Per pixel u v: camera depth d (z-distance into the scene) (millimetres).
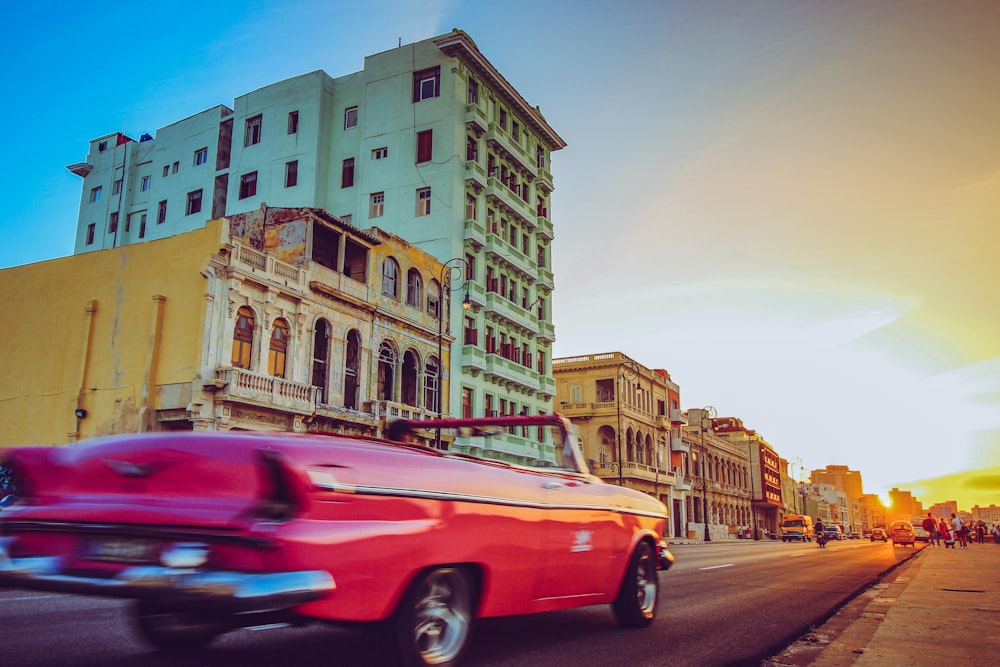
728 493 78250
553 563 5004
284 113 41375
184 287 22797
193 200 44406
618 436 51719
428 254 33438
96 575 3320
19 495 3830
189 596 3059
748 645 5918
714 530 67750
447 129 37781
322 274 26391
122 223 46812
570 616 7023
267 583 3078
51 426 23672
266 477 3273
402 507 3746
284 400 23484
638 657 5219
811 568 16594
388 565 3604
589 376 54312
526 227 44469
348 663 4480
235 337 22891
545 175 46688
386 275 30297
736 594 9922
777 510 100938
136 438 3666
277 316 24281
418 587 3824
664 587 10555
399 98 39375
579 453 6113
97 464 3611
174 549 3209
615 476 50719
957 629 6520
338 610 3371
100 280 24297
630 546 6195
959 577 13234
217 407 21719
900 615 7543
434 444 5066
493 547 4355
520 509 4656
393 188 38281
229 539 3133
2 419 24656
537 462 5668
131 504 3428
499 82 41156
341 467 3486
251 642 5141
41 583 3410
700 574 13336
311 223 26266
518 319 41375
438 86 38719
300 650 4875
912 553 27328
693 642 5934
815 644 6152
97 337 23766
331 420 25594
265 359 23609
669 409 63500
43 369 24469
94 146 50156
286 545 3143
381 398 29547
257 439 3430
